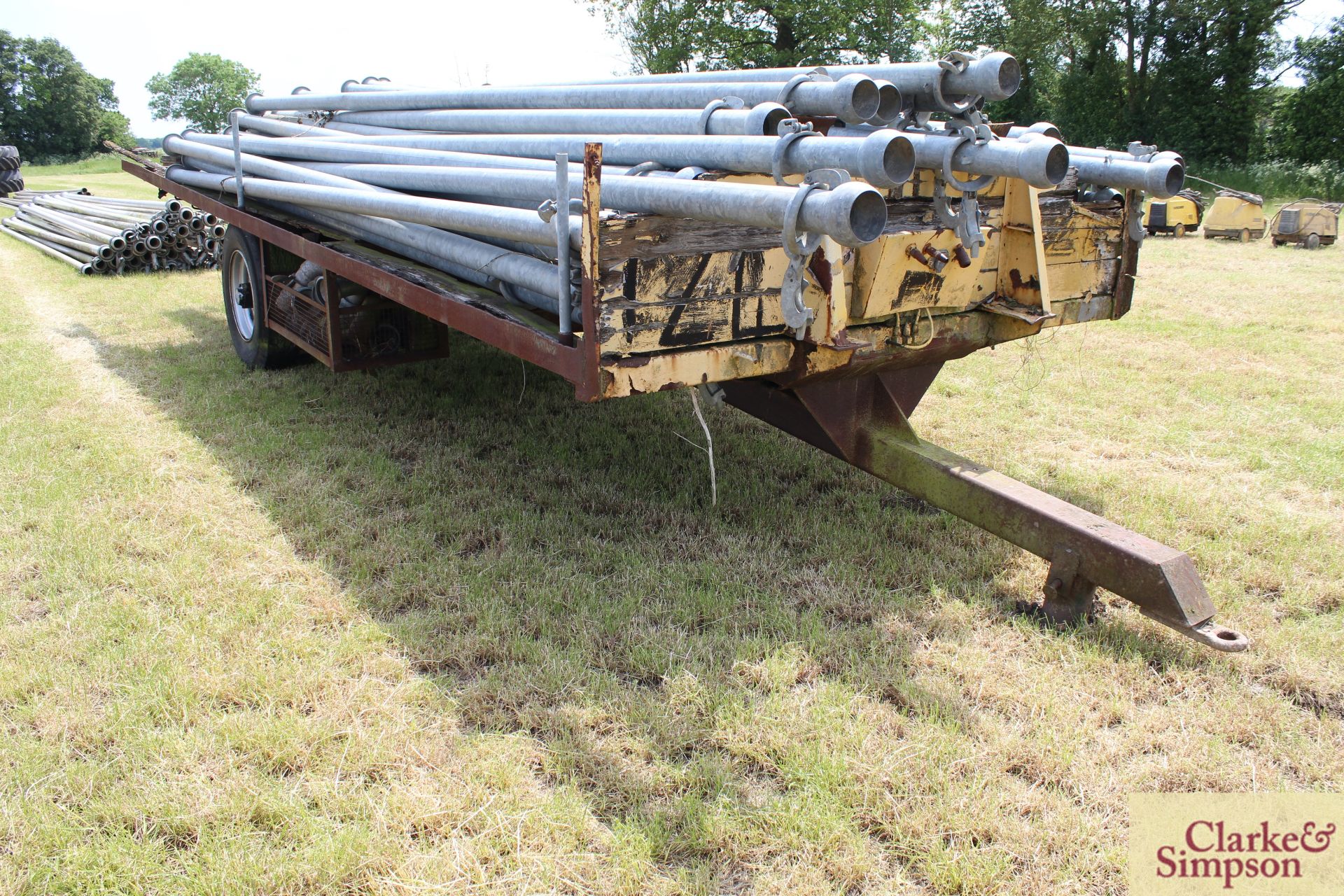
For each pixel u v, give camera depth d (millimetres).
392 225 4254
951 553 3898
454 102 5383
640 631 3277
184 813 2412
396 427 5359
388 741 2693
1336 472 4816
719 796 2465
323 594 3508
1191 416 5773
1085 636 3246
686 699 2900
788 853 2316
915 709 2875
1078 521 3195
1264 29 26625
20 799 2461
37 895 2197
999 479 3463
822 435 3686
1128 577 3000
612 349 2705
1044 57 31109
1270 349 7430
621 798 2498
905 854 2328
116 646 3133
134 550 3836
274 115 7469
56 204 14570
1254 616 3439
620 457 4953
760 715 2811
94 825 2383
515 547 3920
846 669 3053
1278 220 13969
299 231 5238
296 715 2781
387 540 3936
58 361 6742
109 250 10641
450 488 4508
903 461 3623
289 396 5910
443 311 3637
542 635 3268
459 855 2287
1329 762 2689
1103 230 3980
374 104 6004
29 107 65750
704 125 3227
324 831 2352
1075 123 29875
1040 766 2613
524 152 3967
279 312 5883
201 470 4652
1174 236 15477
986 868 2250
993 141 3014
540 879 2232
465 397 5914
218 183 6297
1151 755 2701
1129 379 6609
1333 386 6406
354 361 5121
